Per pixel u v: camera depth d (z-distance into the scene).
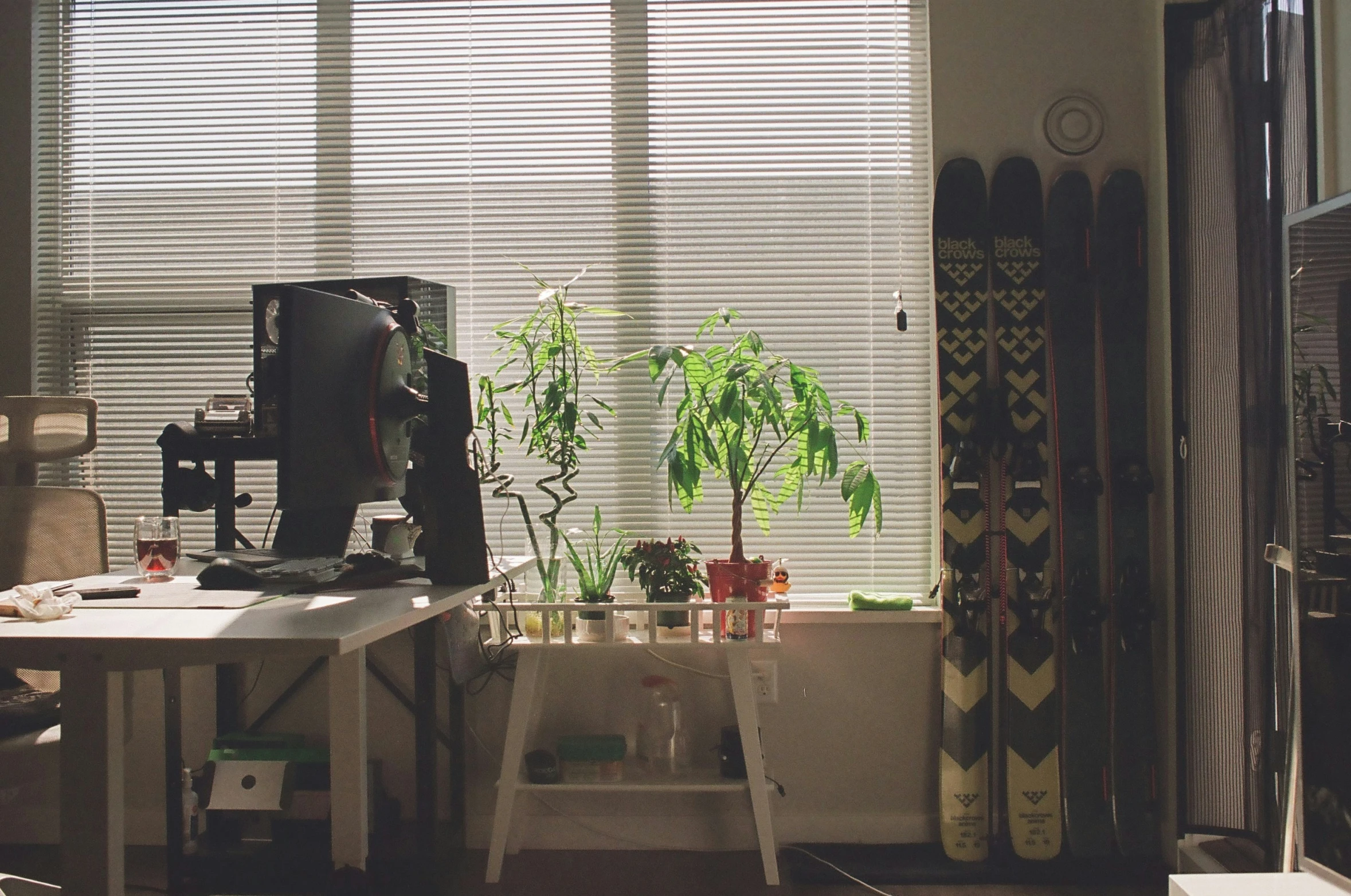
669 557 2.28
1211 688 2.17
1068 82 2.49
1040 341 2.40
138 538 1.72
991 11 2.50
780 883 2.21
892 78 2.60
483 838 2.45
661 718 2.33
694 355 2.23
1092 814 2.29
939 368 2.42
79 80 2.66
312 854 2.18
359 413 1.68
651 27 2.61
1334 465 1.18
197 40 2.65
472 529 1.75
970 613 2.34
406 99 2.63
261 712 2.49
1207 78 2.22
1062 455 2.38
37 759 1.71
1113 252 2.42
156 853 2.40
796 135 2.60
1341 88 1.81
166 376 2.61
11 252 2.59
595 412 2.59
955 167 2.46
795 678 2.48
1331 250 1.19
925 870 2.26
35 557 2.01
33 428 2.02
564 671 2.49
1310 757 1.24
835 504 2.57
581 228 2.60
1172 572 2.33
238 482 2.60
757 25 2.61
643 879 2.23
